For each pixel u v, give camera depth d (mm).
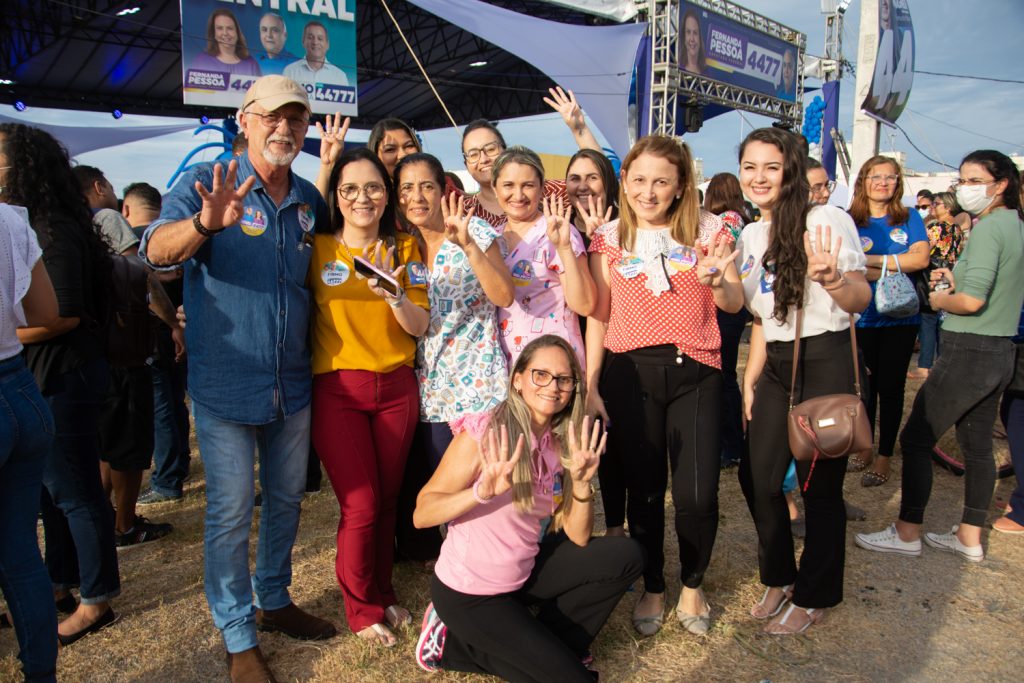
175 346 4160
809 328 2652
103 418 3510
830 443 2498
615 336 2834
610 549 2416
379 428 2764
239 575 2510
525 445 2332
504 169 2896
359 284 2641
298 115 2383
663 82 14320
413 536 3398
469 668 2494
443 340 2852
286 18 11148
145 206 4711
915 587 3186
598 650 2730
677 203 2791
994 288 3213
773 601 2947
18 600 2045
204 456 2475
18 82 17812
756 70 16672
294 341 2539
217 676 2590
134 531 3723
